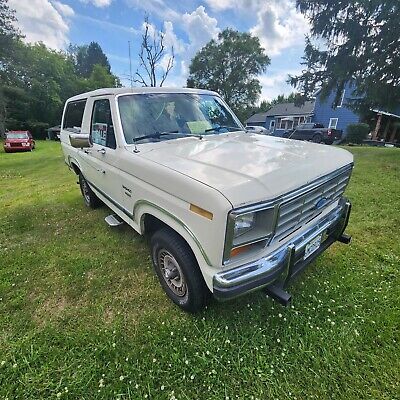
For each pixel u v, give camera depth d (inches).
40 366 77.0
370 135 927.7
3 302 103.6
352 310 93.4
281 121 1365.7
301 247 80.9
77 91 1787.6
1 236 162.4
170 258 93.7
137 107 118.6
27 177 373.7
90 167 152.2
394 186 230.5
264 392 69.2
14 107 1461.6
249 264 70.9
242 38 1619.1
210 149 97.0
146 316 94.5
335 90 546.9
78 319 94.3
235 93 1706.4
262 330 86.4
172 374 74.2
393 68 419.8
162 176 80.9
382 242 138.3
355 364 75.4
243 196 63.9
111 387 71.1
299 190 76.1
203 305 90.7
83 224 173.3
